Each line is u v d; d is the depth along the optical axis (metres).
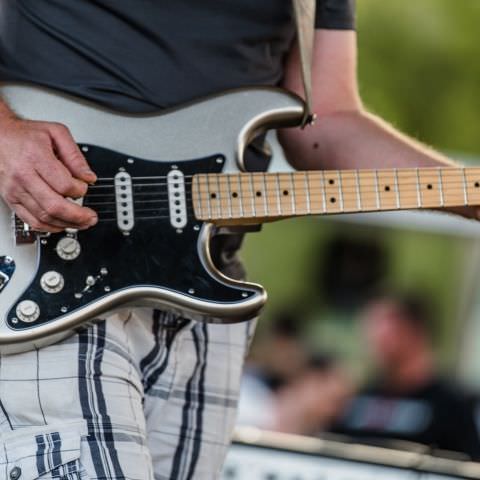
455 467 7.00
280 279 13.42
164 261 5.45
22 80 5.62
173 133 5.55
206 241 5.50
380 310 10.28
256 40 5.81
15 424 5.39
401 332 10.12
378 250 11.59
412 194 5.73
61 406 5.33
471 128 14.29
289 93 5.70
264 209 5.62
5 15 5.71
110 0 5.59
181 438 6.06
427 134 14.34
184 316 5.49
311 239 13.19
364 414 9.91
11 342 5.28
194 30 5.67
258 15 5.78
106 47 5.60
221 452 6.18
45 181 5.17
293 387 10.23
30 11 5.64
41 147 5.20
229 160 5.59
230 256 6.05
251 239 13.53
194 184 5.53
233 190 5.57
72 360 5.36
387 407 9.89
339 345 10.72
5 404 5.36
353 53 6.35
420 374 9.98
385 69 14.20
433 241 12.09
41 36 5.63
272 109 5.66
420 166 6.20
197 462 6.11
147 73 5.62
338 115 6.29
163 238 5.46
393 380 10.01
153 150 5.52
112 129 5.50
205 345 6.05
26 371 5.35
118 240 5.43
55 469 5.26
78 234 5.38
